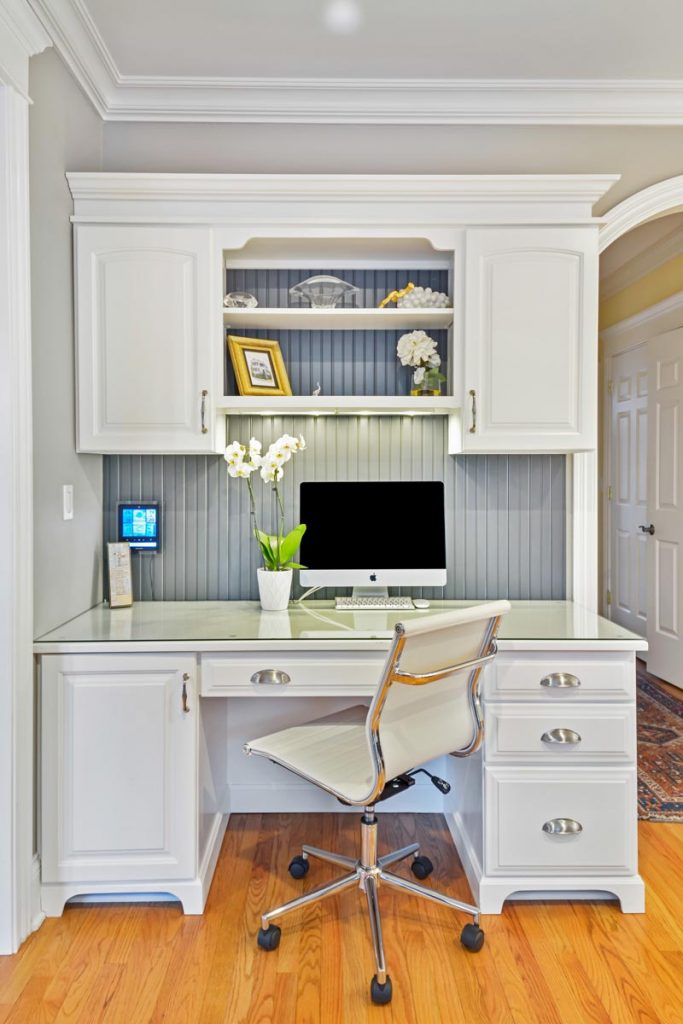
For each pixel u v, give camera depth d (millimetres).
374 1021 1606
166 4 2115
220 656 2039
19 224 1880
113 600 2496
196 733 2025
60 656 2004
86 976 1759
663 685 4184
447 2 2127
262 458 2418
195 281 2320
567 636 2062
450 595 2691
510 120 2648
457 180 2311
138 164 2637
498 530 2689
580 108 2629
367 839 1920
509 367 2359
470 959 1821
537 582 2699
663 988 1720
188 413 2332
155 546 2652
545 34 2291
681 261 4105
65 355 2250
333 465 2678
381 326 2604
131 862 2021
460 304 2369
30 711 1951
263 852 2359
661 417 4293
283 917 1995
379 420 2678
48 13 2033
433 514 2529
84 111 2441
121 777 2018
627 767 2049
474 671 1920
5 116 1840
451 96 2598
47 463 2109
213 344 2330
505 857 2031
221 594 2678
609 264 4688
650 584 4418
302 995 1687
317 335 2656
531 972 1773
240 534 2676
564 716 2045
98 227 2305
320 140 2654
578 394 2365
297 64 2441
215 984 1726
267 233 2340
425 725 1814
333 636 2064
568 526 2689
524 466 2688
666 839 2449
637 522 4824
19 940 1871
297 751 1971
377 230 2352
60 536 2211
